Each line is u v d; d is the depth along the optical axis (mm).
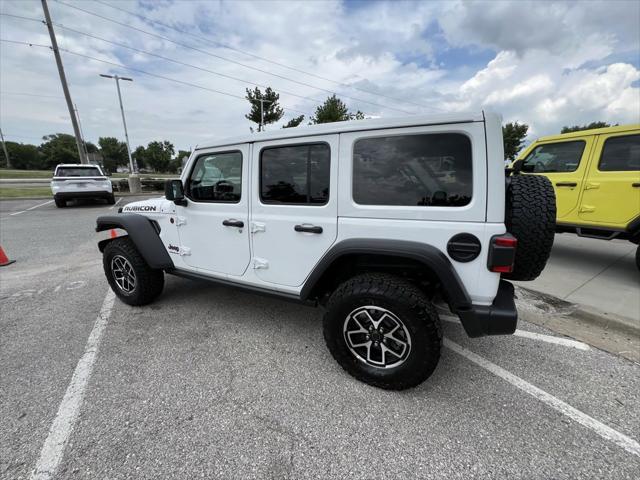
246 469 1544
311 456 1614
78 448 1643
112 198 11867
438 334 1883
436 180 1842
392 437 1725
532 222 2006
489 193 1732
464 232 1793
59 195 10641
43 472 1517
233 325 2928
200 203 2748
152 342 2639
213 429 1771
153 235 3080
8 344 2604
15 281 4070
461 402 1978
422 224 1877
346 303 2029
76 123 14891
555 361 2385
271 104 24906
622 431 1752
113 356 2441
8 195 14516
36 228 7508
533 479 1489
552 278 3979
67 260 5016
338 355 2145
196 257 2914
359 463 1576
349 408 1929
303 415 1876
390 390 2068
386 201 1966
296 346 2590
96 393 2037
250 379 2188
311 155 2164
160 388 2090
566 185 4551
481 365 2342
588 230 4422
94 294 3662
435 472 1529
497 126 1696
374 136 1942
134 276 3176
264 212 2396
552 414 1878
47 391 2053
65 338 2697
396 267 2115
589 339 2686
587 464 1560
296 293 2424
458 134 1763
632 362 2371
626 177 3986
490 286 1810
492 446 1663
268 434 1741
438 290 2258
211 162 2666
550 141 4824
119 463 1565
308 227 2199
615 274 4125
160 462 1573
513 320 1800
